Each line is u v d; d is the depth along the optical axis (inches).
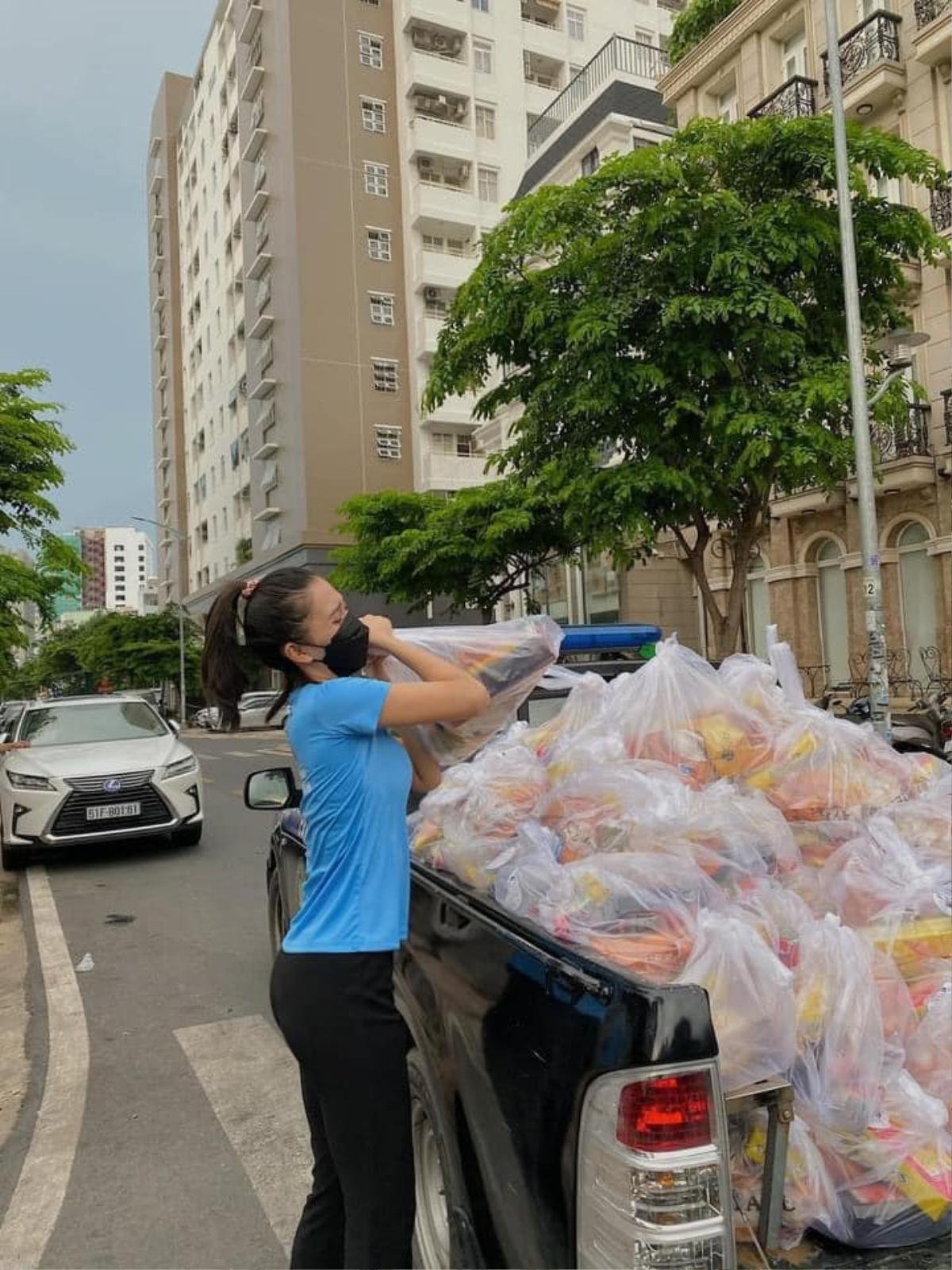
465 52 1555.1
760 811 94.6
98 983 216.2
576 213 390.9
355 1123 77.1
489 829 97.7
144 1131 144.6
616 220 396.8
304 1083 90.8
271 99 1563.7
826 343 405.7
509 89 1588.3
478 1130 77.7
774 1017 70.1
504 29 1592.0
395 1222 77.2
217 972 221.3
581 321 366.9
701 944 72.8
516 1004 74.0
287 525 1521.9
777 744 108.1
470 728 93.6
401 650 85.7
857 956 78.4
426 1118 93.4
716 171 397.7
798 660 707.4
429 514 783.7
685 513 414.3
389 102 1553.9
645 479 374.3
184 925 264.2
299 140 1488.7
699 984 69.1
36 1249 114.5
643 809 91.0
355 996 77.5
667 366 380.2
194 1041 179.6
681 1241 58.4
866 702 489.1
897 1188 72.0
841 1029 74.9
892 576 642.2
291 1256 92.5
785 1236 71.4
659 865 81.4
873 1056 74.7
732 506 413.7
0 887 321.4
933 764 117.3
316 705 80.7
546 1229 66.2
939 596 611.2
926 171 390.9
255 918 268.7
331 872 80.6
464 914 86.0
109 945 246.8
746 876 87.0
